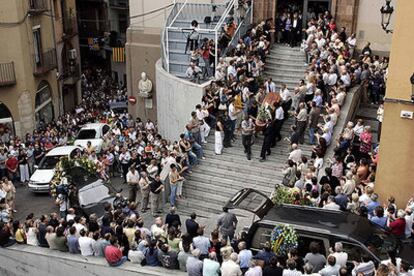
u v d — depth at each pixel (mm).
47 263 13305
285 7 24031
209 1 24672
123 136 23203
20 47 25984
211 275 11094
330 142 16734
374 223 11602
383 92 19969
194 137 17906
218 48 21516
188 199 17062
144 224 16047
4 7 25109
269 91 18844
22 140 26094
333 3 22406
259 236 11250
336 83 18547
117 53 39375
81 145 23125
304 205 12602
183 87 20266
